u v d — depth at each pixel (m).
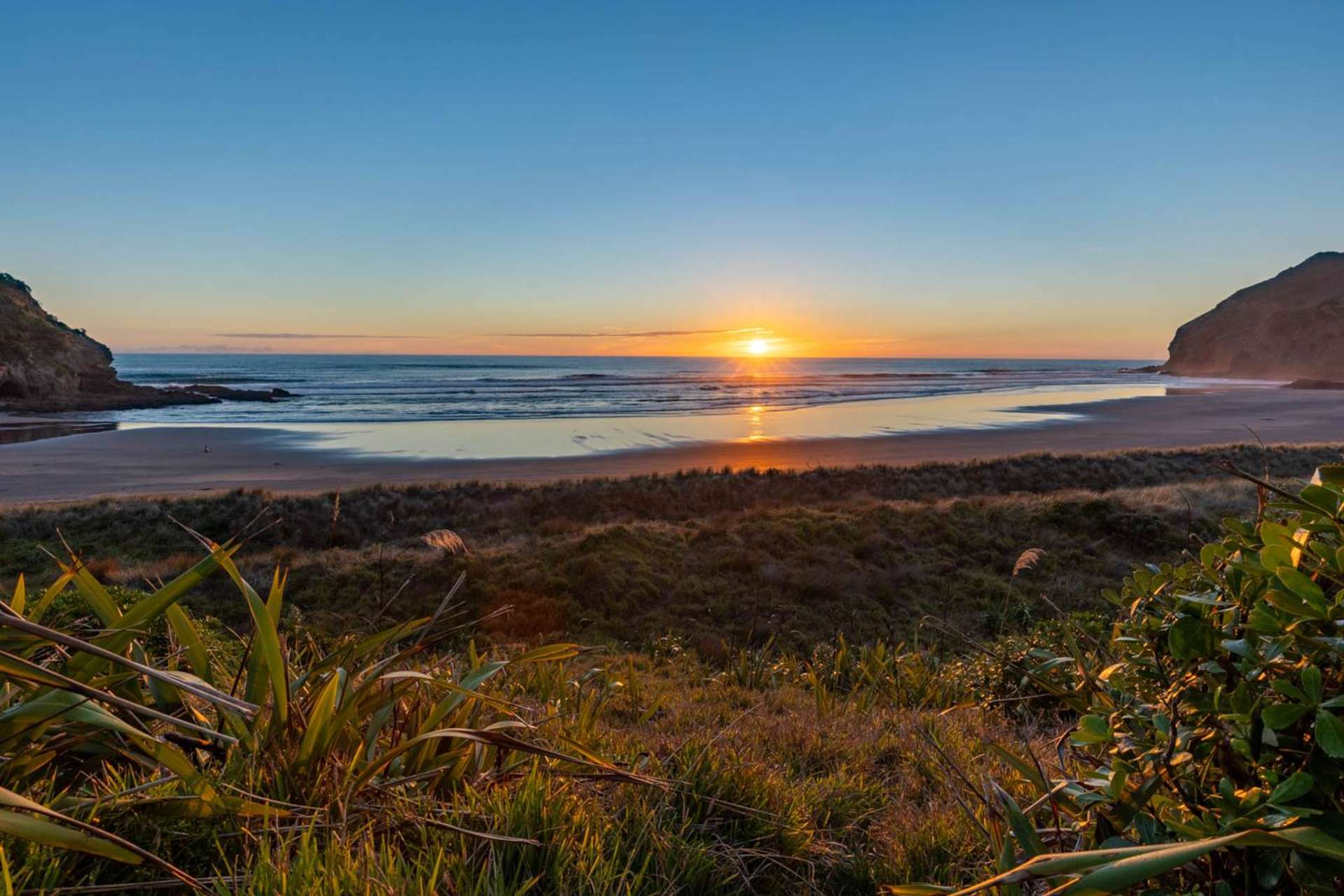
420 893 1.54
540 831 1.95
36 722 1.72
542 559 18.22
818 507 24.89
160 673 1.67
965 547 19.67
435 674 2.78
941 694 6.62
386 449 45.62
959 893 1.20
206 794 1.71
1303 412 68.75
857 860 2.46
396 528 24.66
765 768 3.22
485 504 27.42
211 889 1.50
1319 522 1.28
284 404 82.06
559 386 116.88
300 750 1.99
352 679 2.31
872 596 16.80
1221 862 1.32
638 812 2.36
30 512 23.84
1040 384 133.62
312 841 1.66
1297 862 1.12
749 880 2.22
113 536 22.52
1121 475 32.31
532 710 3.24
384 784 2.05
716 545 19.67
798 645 14.22
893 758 4.16
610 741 3.38
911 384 125.81
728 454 42.59
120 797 1.71
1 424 60.94
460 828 1.86
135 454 43.47
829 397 92.50
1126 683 1.77
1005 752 1.89
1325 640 1.14
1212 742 1.43
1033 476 32.62
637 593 16.61
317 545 23.17
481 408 75.38
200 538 2.06
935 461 35.97
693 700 6.90
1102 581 17.06
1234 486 24.39
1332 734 1.05
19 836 1.27
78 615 3.78
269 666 2.04
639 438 50.38
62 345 89.31
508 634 14.71
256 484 34.12
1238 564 1.40
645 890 1.97
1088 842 1.63
